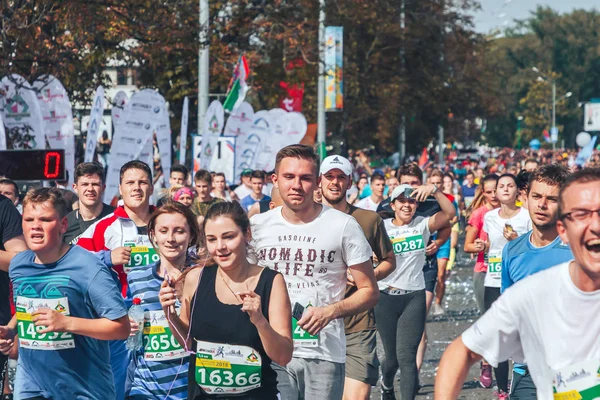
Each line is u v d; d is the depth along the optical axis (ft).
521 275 36.68
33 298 33.91
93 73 139.74
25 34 105.50
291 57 186.29
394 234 54.85
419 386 58.23
